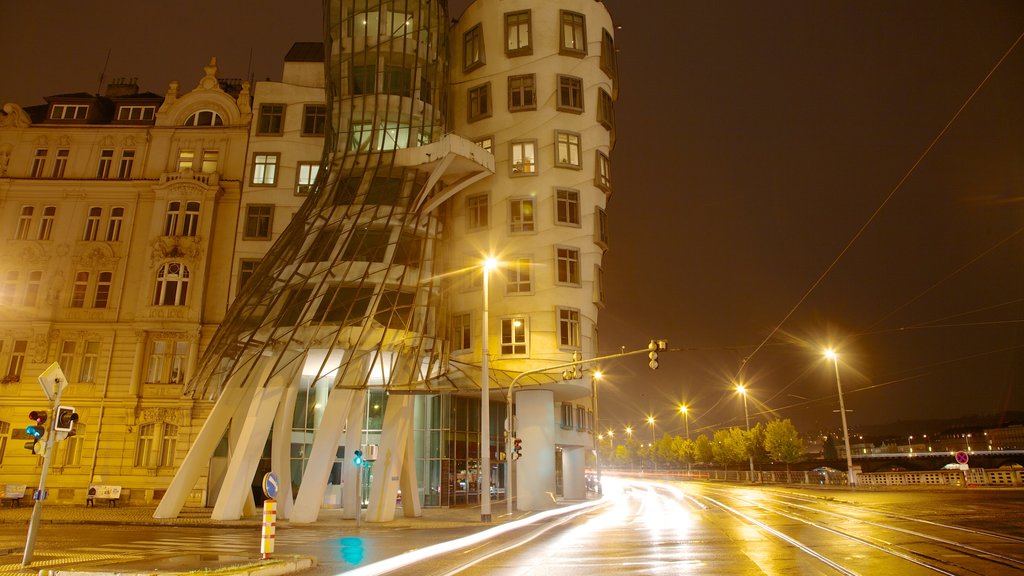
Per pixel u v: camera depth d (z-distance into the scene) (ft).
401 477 102.78
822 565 39.78
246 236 133.90
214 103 143.23
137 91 155.02
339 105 122.93
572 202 132.77
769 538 55.52
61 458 119.65
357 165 115.03
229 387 97.66
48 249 131.03
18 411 122.31
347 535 71.36
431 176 114.11
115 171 137.39
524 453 125.08
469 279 130.41
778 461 248.93
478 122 138.41
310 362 109.29
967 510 80.28
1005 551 43.98
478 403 143.13
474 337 126.72
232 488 88.48
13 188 133.90
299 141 140.46
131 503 117.60
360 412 101.65
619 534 63.87
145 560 44.21
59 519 87.30
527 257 128.16
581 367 124.77
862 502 102.73
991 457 198.70
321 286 98.73
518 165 133.18
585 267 130.72
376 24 127.24
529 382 122.42
